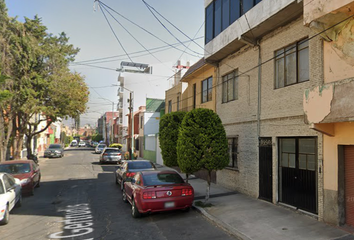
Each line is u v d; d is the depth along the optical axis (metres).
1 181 7.65
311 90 6.34
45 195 11.21
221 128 8.73
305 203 7.52
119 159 24.72
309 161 7.49
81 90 21.56
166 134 12.48
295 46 8.27
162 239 6.04
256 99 9.89
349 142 6.11
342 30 6.37
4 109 16.33
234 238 6.06
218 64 13.09
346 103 5.47
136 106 44.03
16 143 19.89
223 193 10.69
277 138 8.77
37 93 17.53
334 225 6.41
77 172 19.05
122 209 8.80
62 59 18.80
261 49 9.80
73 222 7.39
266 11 8.45
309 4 6.34
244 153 10.55
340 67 6.48
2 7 14.70
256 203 8.84
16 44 15.33
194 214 8.07
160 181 8.08
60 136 68.44
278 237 5.81
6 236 6.33
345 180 6.42
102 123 93.00
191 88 17.14
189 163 8.53
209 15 12.63
